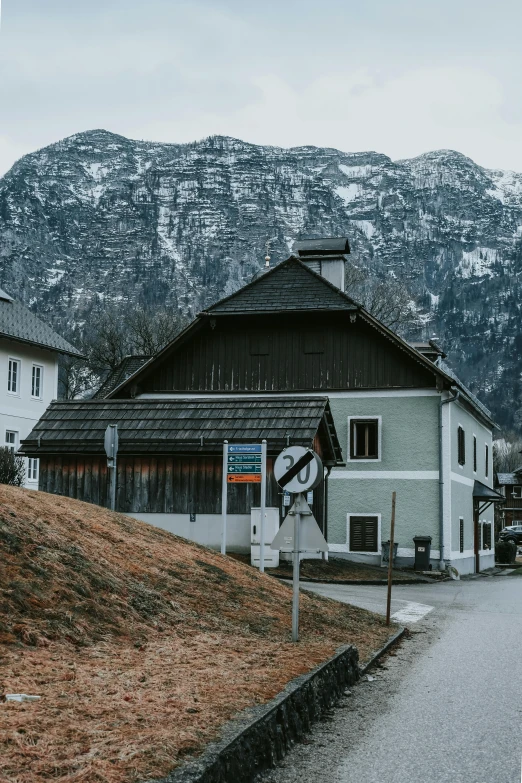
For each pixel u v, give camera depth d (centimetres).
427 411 3397
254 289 3572
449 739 784
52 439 2695
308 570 2688
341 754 735
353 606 1619
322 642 1137
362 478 3419
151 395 3597
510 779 668
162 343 7531
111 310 11081
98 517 1397
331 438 2878
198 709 713
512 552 5256
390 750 748
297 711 805
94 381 7862
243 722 687
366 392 3447
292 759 717
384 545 3353
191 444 2605
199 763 580
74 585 1027
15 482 2652
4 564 987
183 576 1273
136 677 809
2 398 4278
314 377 3491
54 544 1107
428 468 3378
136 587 1136
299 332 3525
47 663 813
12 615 904
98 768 549
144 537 1400
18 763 545
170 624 1074
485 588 2748
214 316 3516
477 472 4119
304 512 1149
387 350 3447
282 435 2575
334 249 3978
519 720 857
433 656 1258
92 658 870
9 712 644
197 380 3572
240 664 923
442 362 4009
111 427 2039
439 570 3331
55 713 655
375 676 1095
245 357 3550
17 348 4406
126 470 2686
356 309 3425
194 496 2645
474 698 962
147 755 580
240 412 2678
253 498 2620
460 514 3606
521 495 11612
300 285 3541
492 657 1252
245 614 1216
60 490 2723
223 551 2066
